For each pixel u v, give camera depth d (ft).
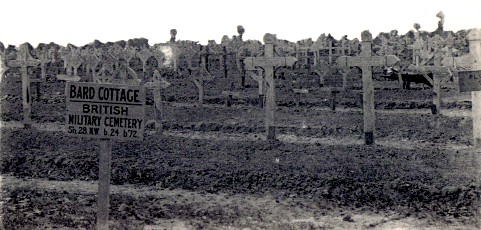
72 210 21.11
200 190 24.73
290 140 34.63
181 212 21.31
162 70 68.49
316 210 21.63
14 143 32.71
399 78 50.03
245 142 33.17
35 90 58.08
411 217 20.47
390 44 69.00
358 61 31.94
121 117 15.33
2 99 52.70
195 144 32.73
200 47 69.31
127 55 69.00
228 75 64.75
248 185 24.93
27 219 19.86
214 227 19.56
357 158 28.25
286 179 24.99
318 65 54.34
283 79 59.93
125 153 30.25
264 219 20.53
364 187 23.49
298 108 44.57
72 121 15.53
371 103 32.09
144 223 19.92
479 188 22.29
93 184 25.93
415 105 43.42
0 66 56.54
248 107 45.98
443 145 31.40
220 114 43.32
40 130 37.81
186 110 45.21
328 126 37.37
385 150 29.99
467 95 45.09
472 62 30.68
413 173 24.97
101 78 43.88
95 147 31.58
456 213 20.52
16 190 24.26
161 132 37.58
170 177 26.11
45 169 28.22
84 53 68.49
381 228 19.33
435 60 40.09
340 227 19.48
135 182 26.17
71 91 15.46
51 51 75.97
